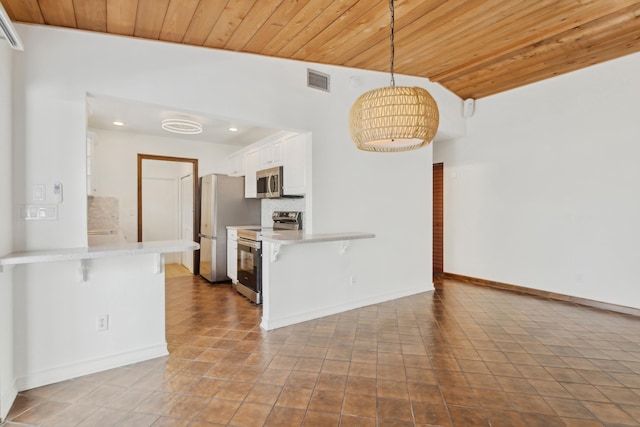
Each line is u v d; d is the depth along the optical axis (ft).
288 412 6.04
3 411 5.86
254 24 8.05
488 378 7.23
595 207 12.63
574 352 8.55
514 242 15.10
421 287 14.67
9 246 6.56
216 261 16.47
